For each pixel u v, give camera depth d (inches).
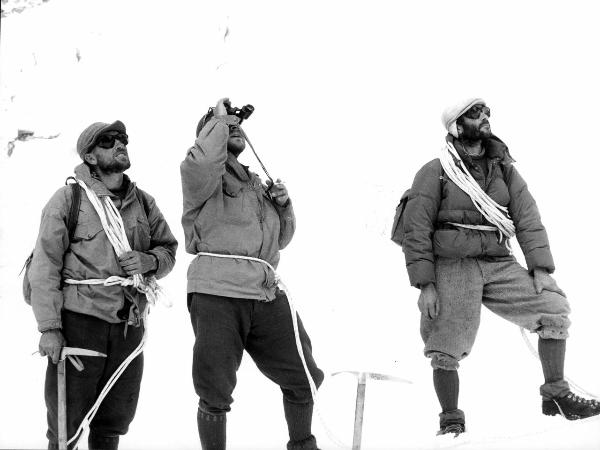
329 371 277.3
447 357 205.3
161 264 187.9
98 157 185.5
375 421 230.2
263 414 245.3
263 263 186.9
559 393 204.4
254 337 188.4
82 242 180.2
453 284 207.2
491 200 208.5
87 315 178.7
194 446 212.4
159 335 310.5
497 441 191.9
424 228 207.0
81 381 177.2
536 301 206.2
